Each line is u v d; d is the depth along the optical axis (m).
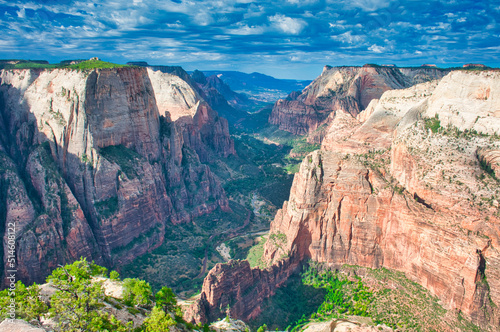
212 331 74.94
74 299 55.56
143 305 67.88
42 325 52.47
